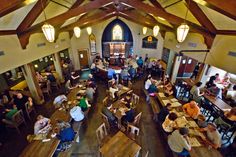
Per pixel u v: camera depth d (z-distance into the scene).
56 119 5.27
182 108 5.64
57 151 4.31
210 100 6.39
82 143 5.41
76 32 6.89
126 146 3.90
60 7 6.29
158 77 11.61
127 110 5.71
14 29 5.65
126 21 13.11
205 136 4.18
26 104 6.53
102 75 10.45
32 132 6.04
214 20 5.10
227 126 5.09
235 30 4.75
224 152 5.02
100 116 6.96
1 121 5.95
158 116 5.61
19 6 3.47
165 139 5.48
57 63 10.21
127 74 10.09
